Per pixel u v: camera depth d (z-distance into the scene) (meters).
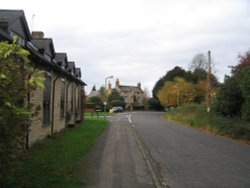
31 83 5.16
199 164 11.07
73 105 25.81
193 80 75.38
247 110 21.86
